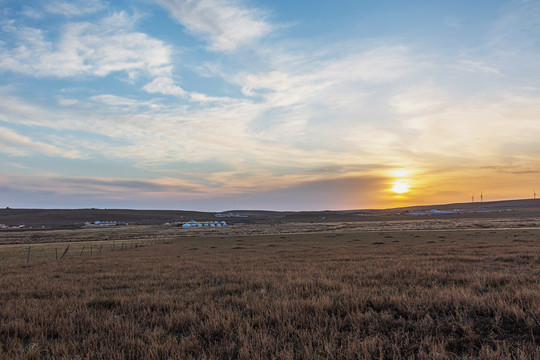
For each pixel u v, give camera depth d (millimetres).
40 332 6043
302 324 5957
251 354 4660
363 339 5062
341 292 8336
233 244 42344
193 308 7746
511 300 6699
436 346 4574
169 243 50781
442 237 40594
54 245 51219
